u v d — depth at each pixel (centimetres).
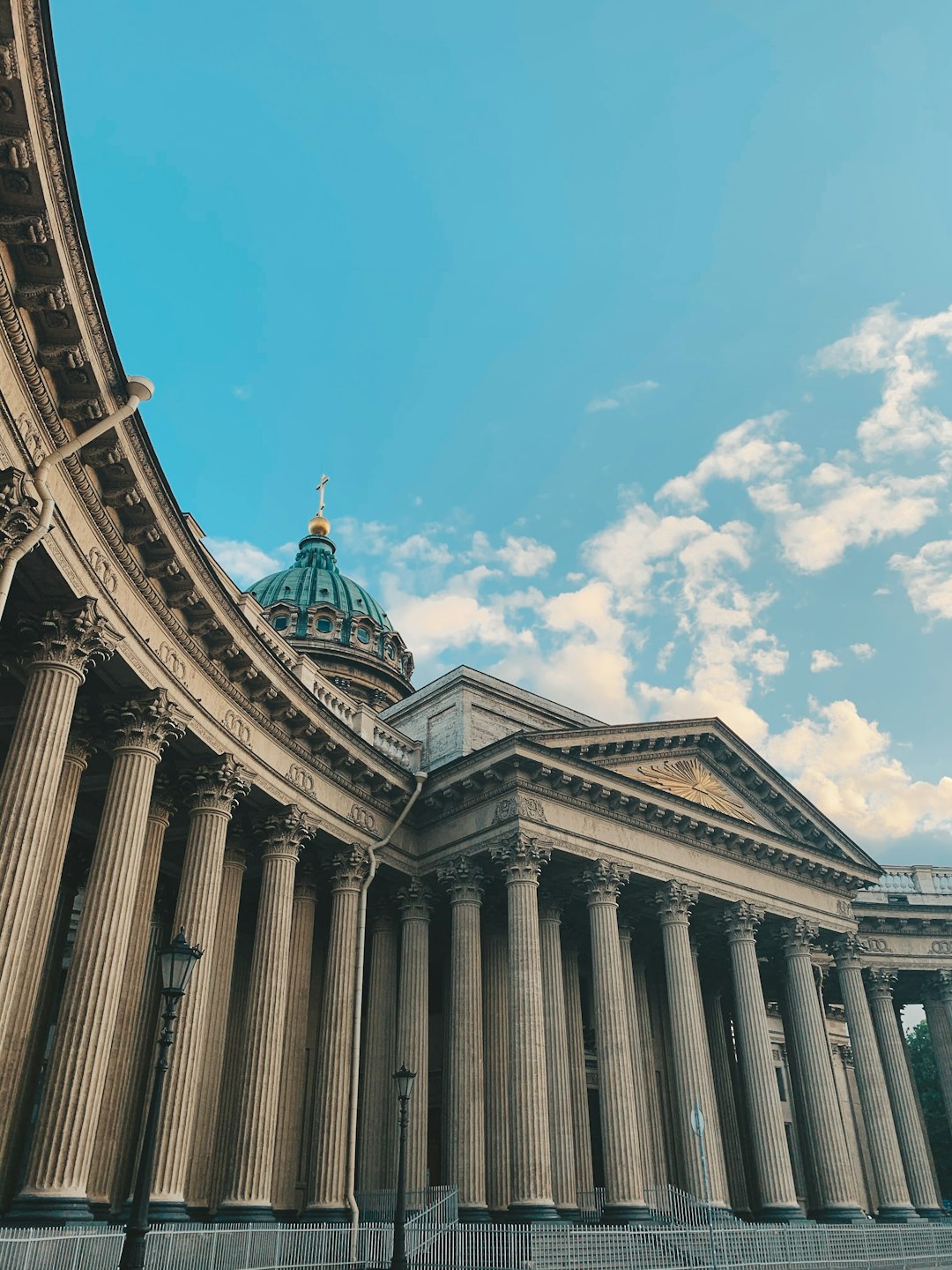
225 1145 3378
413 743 4122
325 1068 3247
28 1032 2206
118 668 2380
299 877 3550
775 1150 4012
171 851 3450
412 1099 3541
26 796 1978
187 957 1644
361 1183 3497
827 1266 3556
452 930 3697
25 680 2205
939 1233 4200
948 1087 5534
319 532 9169
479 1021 3550
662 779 4338
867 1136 4700
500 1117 3731
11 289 1761
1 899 1886
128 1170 2788
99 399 1994
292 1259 2605
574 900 4188
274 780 3138
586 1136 3984
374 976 3838
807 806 4859
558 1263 2867
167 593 2558
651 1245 3120
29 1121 2650
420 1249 2898
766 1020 4241
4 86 1534
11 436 1823
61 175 1700
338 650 7838
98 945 2223
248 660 2894
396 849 3816
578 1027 4197
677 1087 3884
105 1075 2198
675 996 3972
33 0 1485
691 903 4162
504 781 3747
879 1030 5478
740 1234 3331
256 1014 2941
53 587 2109
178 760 2844
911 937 5731
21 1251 1672
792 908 4666
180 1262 2211
